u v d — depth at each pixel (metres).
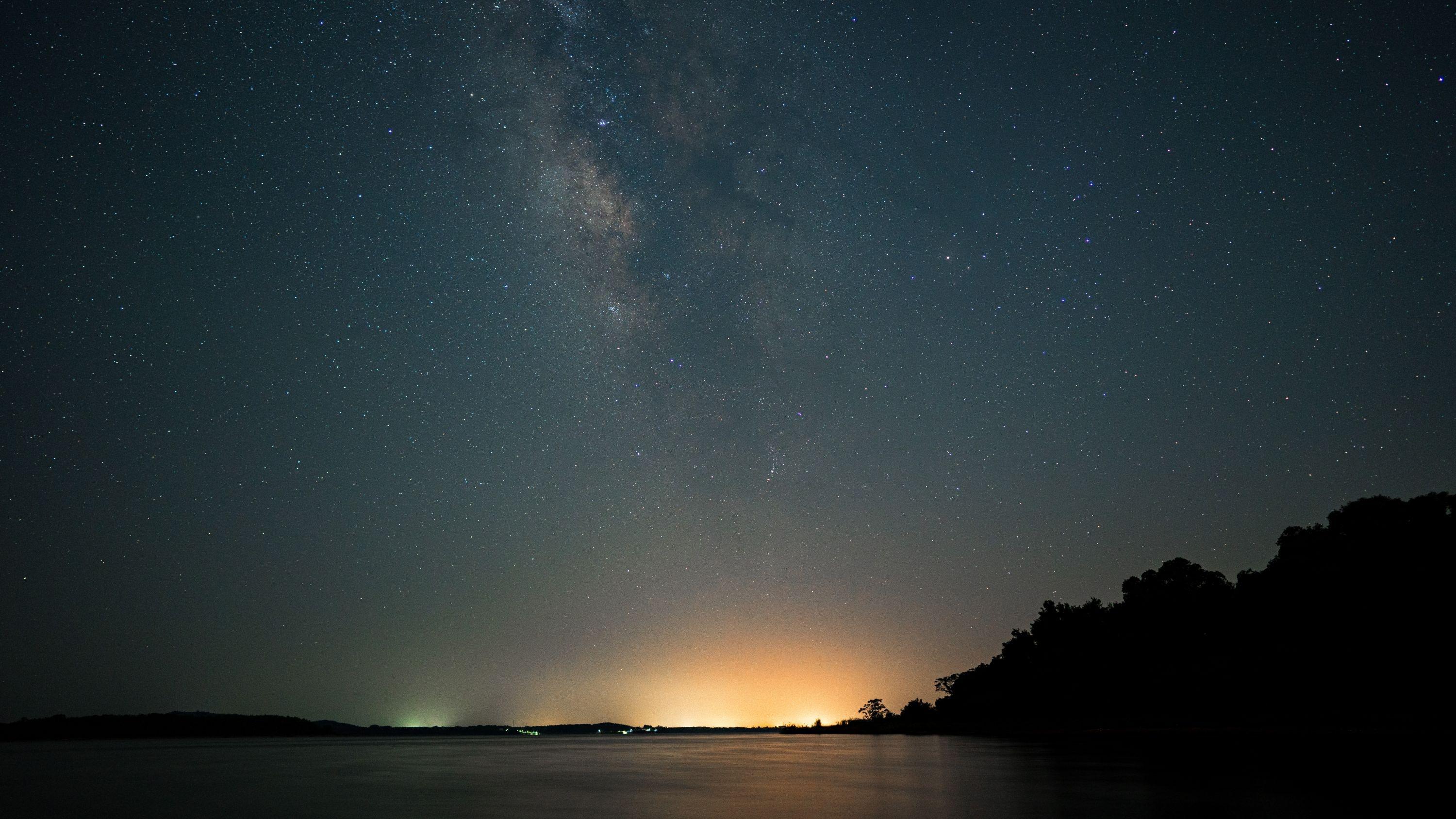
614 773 38.75
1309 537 60.69
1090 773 31.20
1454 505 54.25
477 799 26.52
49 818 22.55
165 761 55.38
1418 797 22.41
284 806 24.83
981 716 94.00
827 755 53.25
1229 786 25.33
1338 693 54.12
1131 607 79.62
